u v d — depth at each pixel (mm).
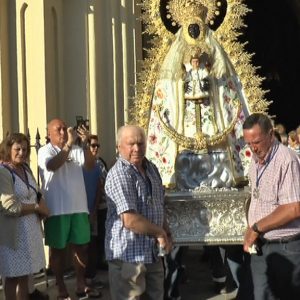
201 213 5617
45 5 7418
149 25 6180
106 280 6984
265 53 13875
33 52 7477
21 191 5156
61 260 5977
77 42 7773
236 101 6027
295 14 13555
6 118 7527
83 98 7758
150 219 4078
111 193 3992
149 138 6094
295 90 13930
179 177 6004
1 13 7496
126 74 8008
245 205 5398
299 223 3992
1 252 5145
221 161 6027
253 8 13797
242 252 5801
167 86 6016
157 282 4168
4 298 5652
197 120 5938
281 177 3945
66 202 5887
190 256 8219
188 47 5898
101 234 7188
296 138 8406
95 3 7777
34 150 7430
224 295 6277
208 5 6020
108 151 7945
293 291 4023
